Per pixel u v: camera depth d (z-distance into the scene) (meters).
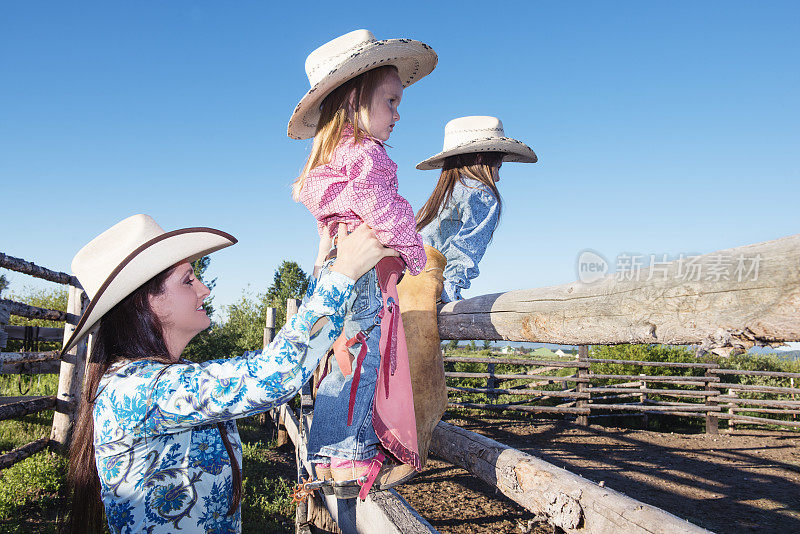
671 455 7.68
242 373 1.15
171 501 1.25
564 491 1.80
